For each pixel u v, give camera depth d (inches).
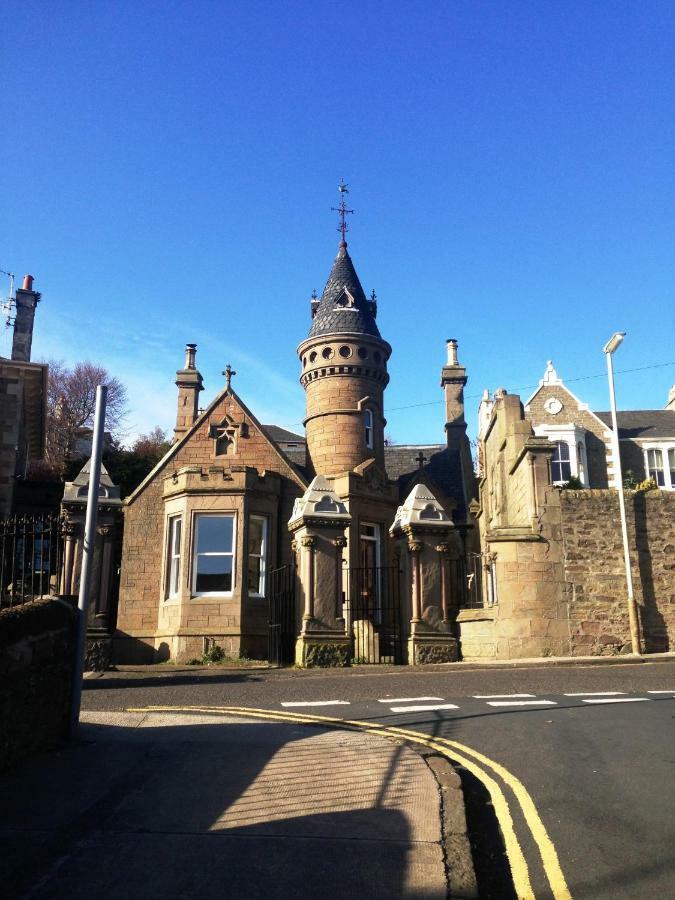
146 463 1491.1
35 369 1056.2
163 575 854.5
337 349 1031.6
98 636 674.2
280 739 304.7
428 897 166.9
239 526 835.4
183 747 289.6
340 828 204.7
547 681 504.7
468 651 700.7
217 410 935.0
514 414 852.0
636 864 183.6
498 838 207.2
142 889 168.6
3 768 251.9
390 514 958.4
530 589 690.2
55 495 1225.4
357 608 852.6
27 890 167.0
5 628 255.1
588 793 236.8
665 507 727.1
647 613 700.7
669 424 1499.8
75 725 305.4
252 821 209.5
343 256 1141.7
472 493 1143.0
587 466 1423.5
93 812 215.3
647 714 361.7
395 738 309.4
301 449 1706.4
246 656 804.6
